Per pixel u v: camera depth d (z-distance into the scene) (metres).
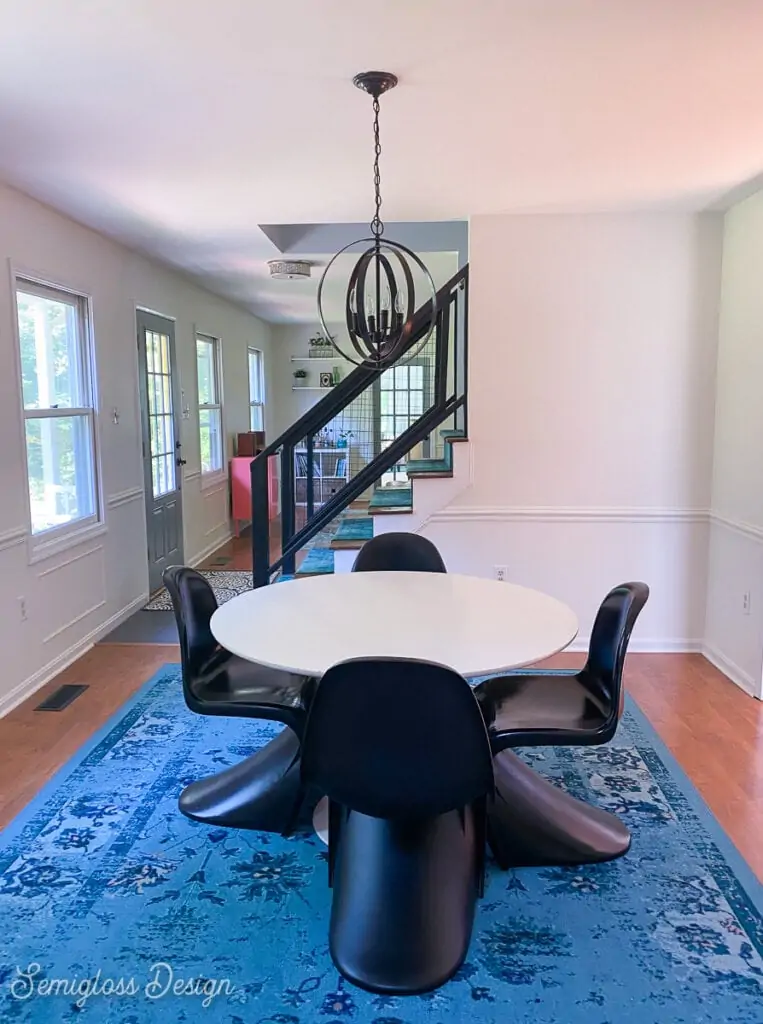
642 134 2.66
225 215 3.85
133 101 2.35
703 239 3.85
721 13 1.81
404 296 6.29
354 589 2.70
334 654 1.98
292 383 10.03
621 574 4.12
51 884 2.13
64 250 3.91
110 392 4.56
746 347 3.59
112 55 2.03
